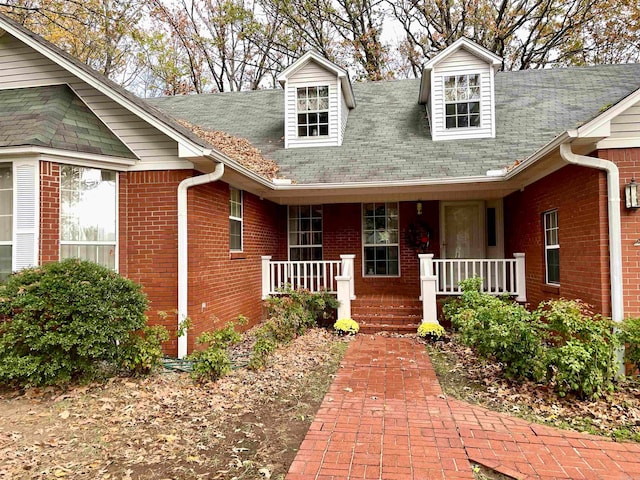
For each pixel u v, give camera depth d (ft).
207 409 15.31
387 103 41.27
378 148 34.01
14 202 19.70
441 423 14.16
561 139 18.37
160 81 77.82
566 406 15.43
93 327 16.67
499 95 38.34
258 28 74.08
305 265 32.32
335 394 16.98
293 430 13.71
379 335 27.94
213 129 39.88
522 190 29.84
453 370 20.22
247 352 23.72
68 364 16.79
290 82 36.73
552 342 20.36
